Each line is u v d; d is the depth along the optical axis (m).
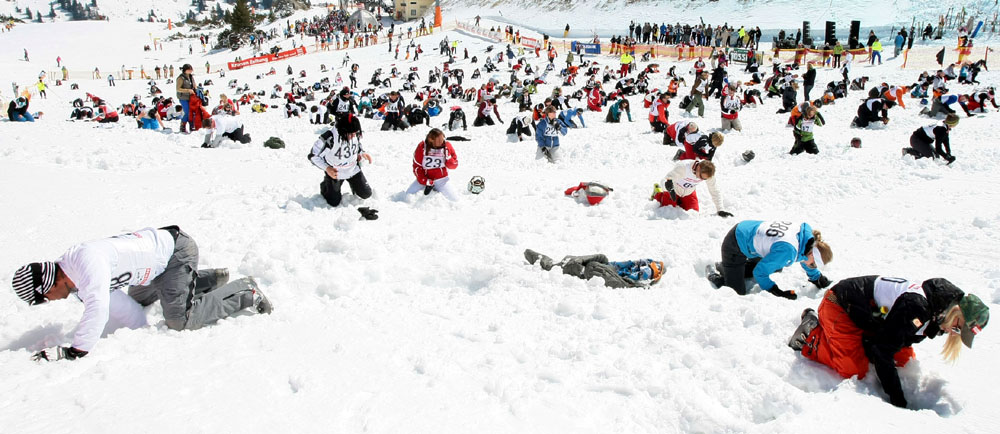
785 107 20.28
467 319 4.66
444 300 5.11
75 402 3.14
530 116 16.69
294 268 5.50
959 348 3.45
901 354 3.81
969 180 9.23
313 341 4.05
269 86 44.88
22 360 3.68
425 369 3.70
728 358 3.89
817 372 3.82
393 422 3.09
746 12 53.94
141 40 98.75
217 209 7.57
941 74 22.20
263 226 6.97
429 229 7.18
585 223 7.63
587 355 4.00
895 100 20.38
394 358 3.84
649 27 45.28
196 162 11.12
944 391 3.56
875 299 3.65
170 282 4.26
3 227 6.51
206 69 59.91
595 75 35.78
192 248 4.42
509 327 4.47
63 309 4.70
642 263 5.50
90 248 3.80
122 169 10.22
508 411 3.30
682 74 34.66
